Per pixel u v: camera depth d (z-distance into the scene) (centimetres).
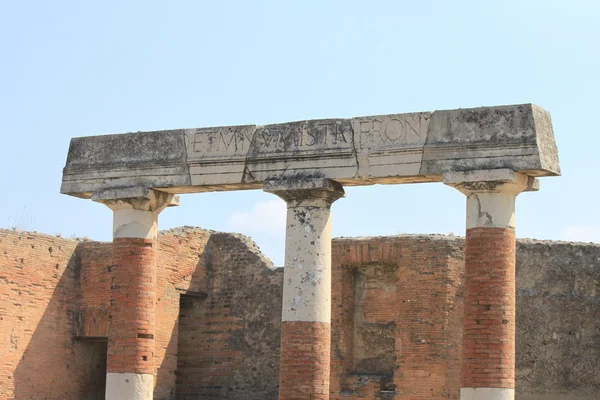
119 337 2820
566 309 3550
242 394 3903
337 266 3697
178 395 4006
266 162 2714
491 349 2498
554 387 3525
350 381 3641
